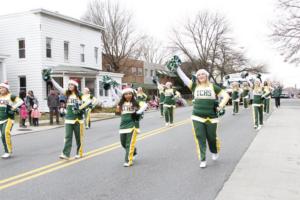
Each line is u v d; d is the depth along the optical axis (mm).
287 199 5320
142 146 10312
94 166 7816
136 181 6504
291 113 21281
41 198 5602
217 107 7453
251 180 6359
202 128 7438
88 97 8688
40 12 27594
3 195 5789
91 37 34062
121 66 49469
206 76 7430
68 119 8562
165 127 15336
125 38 49719
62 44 30156
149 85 52000
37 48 27922
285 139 10945
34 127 17406
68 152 8594
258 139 11047
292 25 29500
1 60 25344
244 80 31188
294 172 6891
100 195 5711
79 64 32344
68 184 6387
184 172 7086
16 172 7430
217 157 8117
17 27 28562
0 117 9156
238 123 16141
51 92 18812
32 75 28172
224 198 5387
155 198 5500
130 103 7801
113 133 13930
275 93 27875
